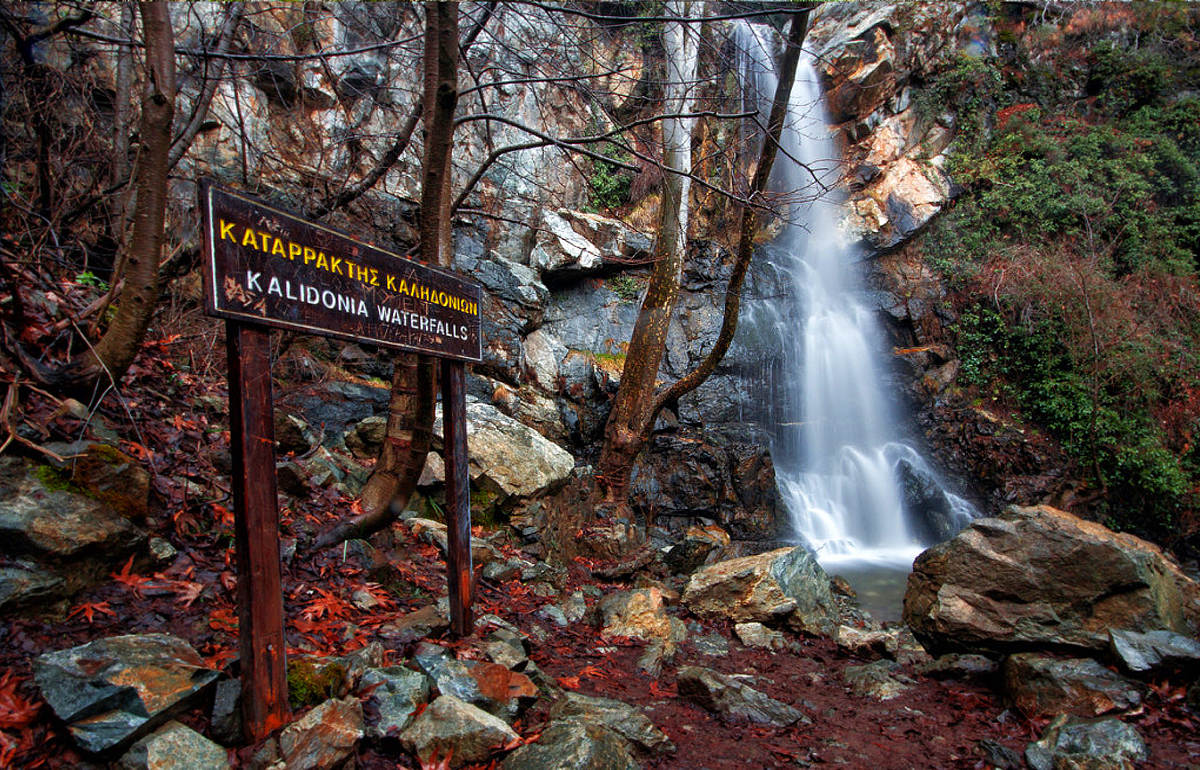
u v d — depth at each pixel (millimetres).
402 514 5719
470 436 6984
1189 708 3654
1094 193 14422
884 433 13242
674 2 8336
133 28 5590
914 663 4922
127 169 6070
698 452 10398
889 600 8047
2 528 2799
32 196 5594
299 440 5512
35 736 2201
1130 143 14812
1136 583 4320
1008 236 14648
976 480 12234
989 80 15555
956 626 4688
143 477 3590
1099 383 12164
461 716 2754
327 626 3439
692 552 8094
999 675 4422
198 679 2518
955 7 15266
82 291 5203
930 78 15461
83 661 2406
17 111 5234
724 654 5023
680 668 4570
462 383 4000
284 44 8203
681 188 9320
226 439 4762
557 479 7387
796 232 14648
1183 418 12102
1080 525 4789
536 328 10906
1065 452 12164
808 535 10914
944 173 14930
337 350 8266
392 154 6887
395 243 9797
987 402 13156
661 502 10047
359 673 2953
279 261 2607
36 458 3285
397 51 8430
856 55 14656
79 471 3293
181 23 7125
